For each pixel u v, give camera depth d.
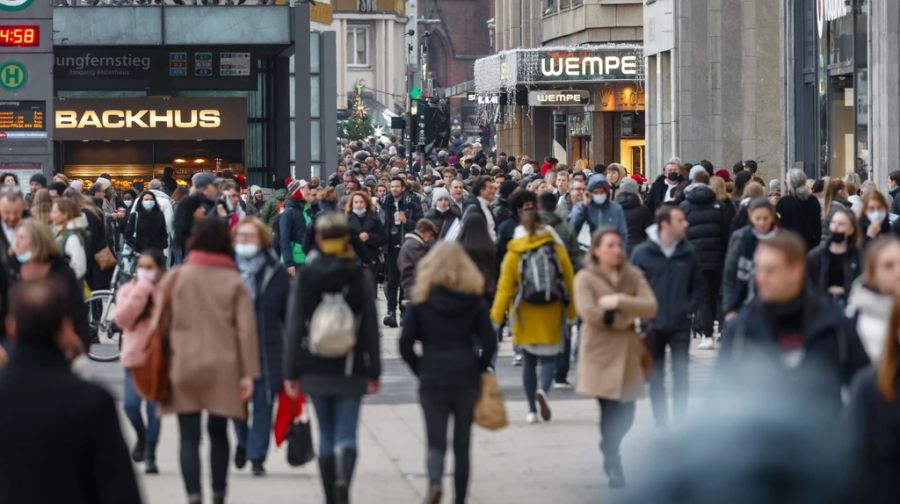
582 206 44.81
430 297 24.58
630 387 27.94
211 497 26.81
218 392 24.95
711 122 97.69
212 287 25.12
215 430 25.31
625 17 133.75
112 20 98.50
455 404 24.56
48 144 80.19
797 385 10.65
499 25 177.88
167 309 25.31
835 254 33.06
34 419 13.84
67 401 13.91
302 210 53.78
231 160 102.81
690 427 9.35
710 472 9.12
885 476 14.35
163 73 102.12
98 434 13.95
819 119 80.31
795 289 17.45
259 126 112.94
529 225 34.06
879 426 14.38
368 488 27.86
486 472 29.17
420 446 32.28
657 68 106.88
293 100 115.81
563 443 32.12
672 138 100.56
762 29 94.06
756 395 9.80
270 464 30.70
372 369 24.52
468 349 24.70
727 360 17.45
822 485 9.12
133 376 25.45
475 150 129.75
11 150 80.00
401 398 39.25
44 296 14.23
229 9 99.25
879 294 20.41
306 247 52.97
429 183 85.62
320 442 24.78
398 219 57.69
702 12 97.50
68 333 14.45
